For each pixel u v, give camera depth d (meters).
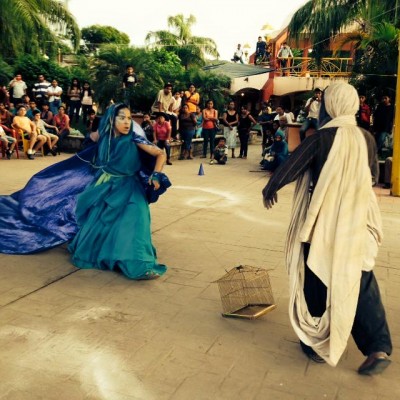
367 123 13.53
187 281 4.57
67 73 19.72
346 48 20.31
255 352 3.33
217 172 11.96
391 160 10.09
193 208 7.70
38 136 13.56
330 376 3.07
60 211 5.68
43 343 3.36
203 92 23.05
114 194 4.75
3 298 4.08
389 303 4.23
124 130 4.61
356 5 15.25
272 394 2.86
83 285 4.39
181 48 28.78
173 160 14.12
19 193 6.21
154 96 18.59
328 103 3.04
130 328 3.62
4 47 17.91
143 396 2.80
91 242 4.80
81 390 2.84
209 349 3.35
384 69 14.81
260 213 7.47
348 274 2.85
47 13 18.95
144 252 4.56
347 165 2.89
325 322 2.95
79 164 5.81
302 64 26.45
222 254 5.42
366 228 2.90
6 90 16.17
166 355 3.25
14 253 5.14
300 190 3.09
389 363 2.96
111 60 18.45
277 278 4.73
